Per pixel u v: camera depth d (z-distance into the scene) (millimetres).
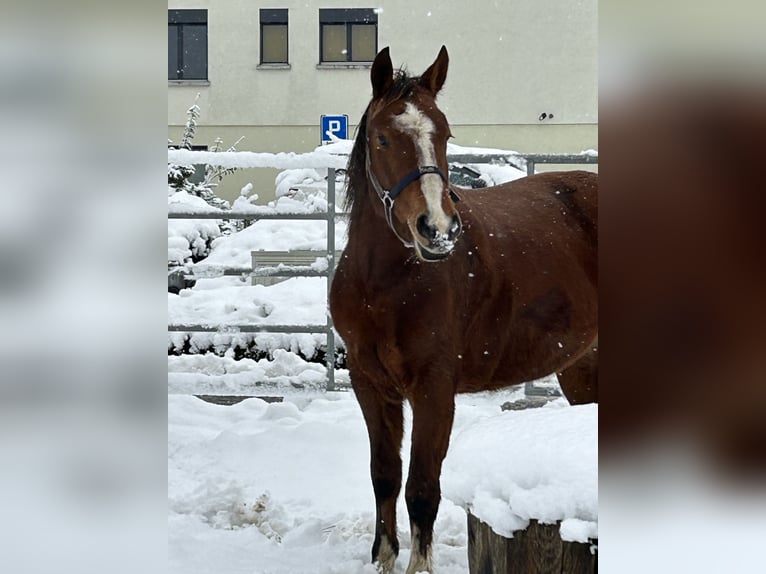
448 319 3432
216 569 3475
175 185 9172
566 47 18578
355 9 18969
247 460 5004
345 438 5289
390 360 3439
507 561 2389
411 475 3361
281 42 19281
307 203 7402
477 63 18672
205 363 6465
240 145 19312
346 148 6957
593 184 4527
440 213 3049
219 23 19078
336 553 3676
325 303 6773
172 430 5543
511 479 2445
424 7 18656
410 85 3326
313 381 6223
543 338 3982
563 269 4066
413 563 3281
